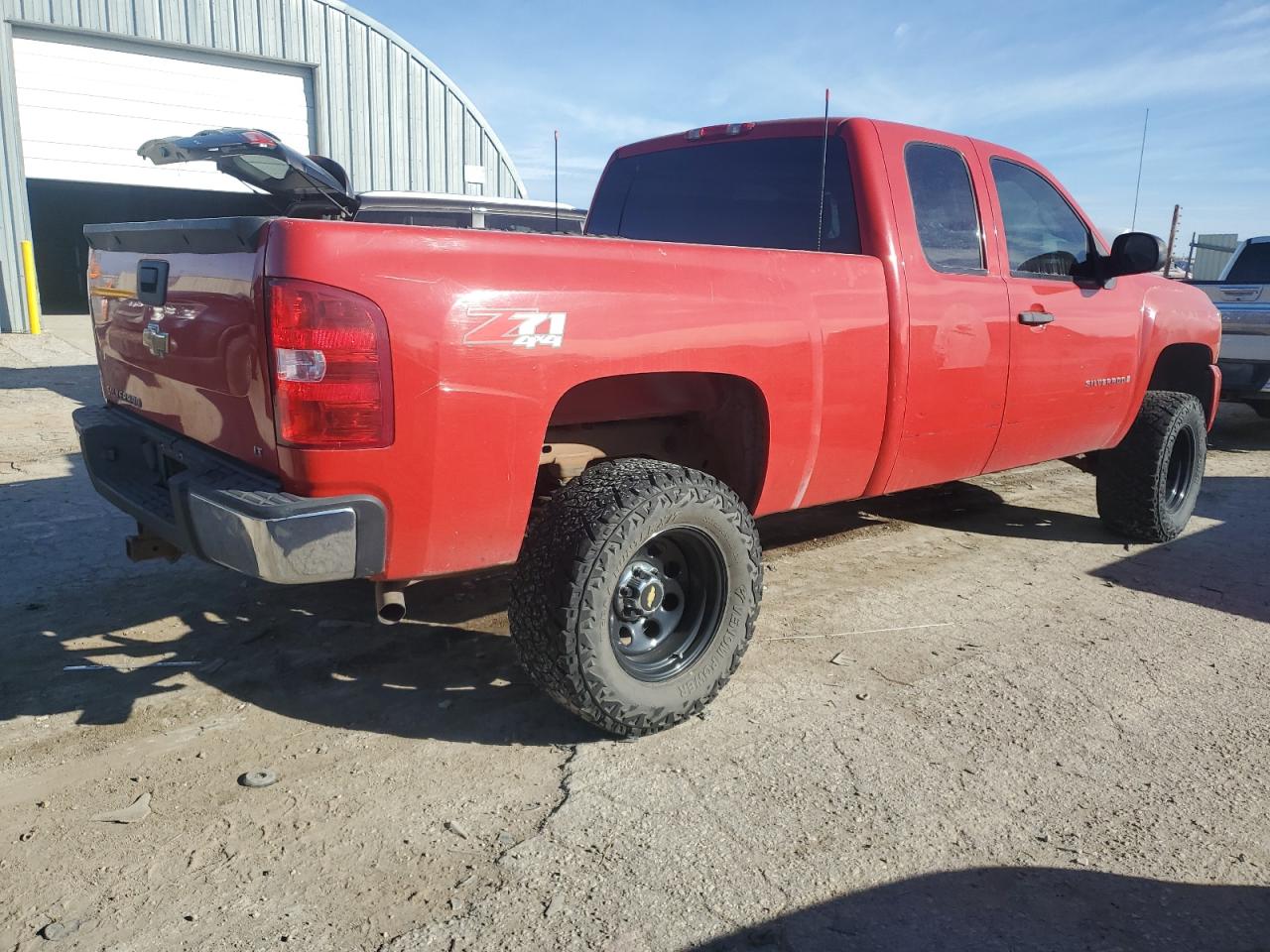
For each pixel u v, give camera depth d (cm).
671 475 293
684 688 303
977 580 469
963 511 608
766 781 282
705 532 300
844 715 325
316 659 356
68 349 1294
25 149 1458
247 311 247
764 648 380
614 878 238
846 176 383
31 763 282
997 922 226
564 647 274
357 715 316
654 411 330
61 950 208
